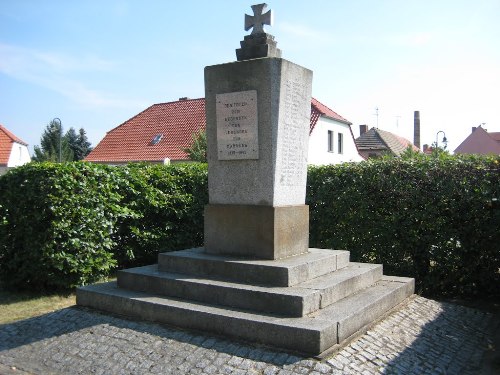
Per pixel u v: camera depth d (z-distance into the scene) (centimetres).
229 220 705
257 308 584
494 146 4759
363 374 484
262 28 717
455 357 581
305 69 739
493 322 734
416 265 930
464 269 891
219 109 717
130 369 521
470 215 866
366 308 600
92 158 3225
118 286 719
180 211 1102
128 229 1038
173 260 705
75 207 872
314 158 2888
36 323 666
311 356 501
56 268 866
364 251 968
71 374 527
